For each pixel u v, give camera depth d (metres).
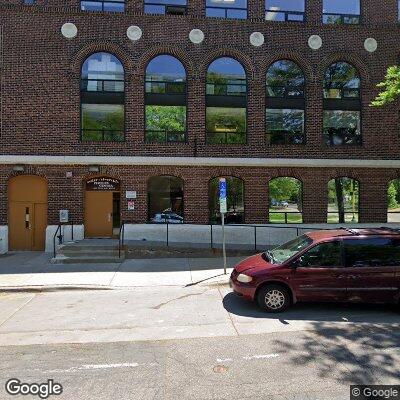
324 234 8.25
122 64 16.12
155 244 14.59
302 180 16.73
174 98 16.33
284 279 7.71
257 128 16.56
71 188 15.64
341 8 17.53
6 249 15.52
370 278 7.69
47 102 15.60
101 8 16.27
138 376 4.90
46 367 5.20
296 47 16.91
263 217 16.45
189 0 16.52
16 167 15.40
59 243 15.03
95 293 9.49
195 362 5.34
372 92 17.33
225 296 9.04
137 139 15.95
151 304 8.41
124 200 15.87
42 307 8.26
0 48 15.51
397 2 17.56
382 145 17.25
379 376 4.88
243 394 4.41
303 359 5.42
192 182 16.17
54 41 15.73
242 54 16.56
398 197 17.47
